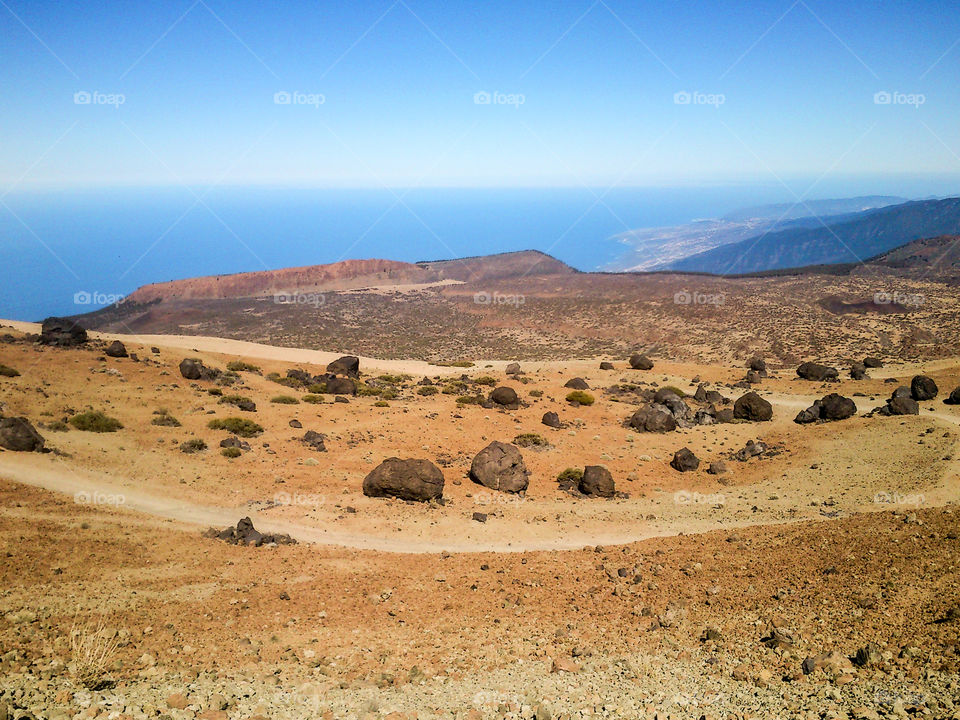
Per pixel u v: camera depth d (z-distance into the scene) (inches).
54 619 639.1
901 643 539.5
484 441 2041.1
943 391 2640.3
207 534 1080.8
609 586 861.8
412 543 1173.7
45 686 442.9
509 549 1151.6
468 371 3361.2
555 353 5915.4
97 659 529.7
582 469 1790.1
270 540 1078.4
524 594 846.5
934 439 1812.3
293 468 1584.6
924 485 1448.1
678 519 1381.6
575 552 1078.4
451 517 1353.3
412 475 1440.7
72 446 1454.2
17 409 1635.1
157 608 723.4
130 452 1499.8
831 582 741.9
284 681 530.0
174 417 1830.7
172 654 579.2
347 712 446.6
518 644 652.7
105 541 951.6
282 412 2086.6
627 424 2404.0
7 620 615.2
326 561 992.2
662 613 731.4
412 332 7308.1
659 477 1801.2
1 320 3088.1
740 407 2527.1
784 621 646.5
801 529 1054.4
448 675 561.6
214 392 2183.8
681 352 5595.5
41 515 1028.5
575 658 602.5
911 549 800.9
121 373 2201.0
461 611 784.3
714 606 737.0
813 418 2358.5
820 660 514.6
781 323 5964.6
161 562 905.5
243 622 711.7
